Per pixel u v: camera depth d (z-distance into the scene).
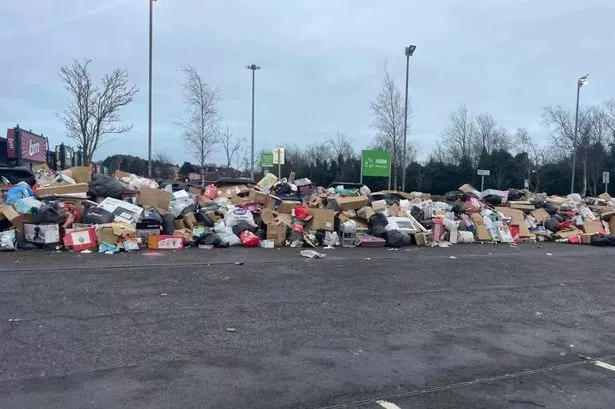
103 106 26.19
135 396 4.34
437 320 7.13
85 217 12.19
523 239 17.80
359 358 5.51
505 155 49.19
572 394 4.82
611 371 5.47
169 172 46.78
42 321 6.23
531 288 9.59
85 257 10.63
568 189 49.59
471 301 8.32
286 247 13.41
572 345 6.32
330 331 6.40
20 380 4.57
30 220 11.66
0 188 13.56
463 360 5.61
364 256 12.43
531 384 5.02
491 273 10.91
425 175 48.47
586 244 17.73
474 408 4.43
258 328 6.38
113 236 11.62
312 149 62.78
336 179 49.94
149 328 6.17
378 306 7.70
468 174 47.72
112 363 5.05
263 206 15.27
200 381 4.71
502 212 18.31
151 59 24.75
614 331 7.03
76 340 5.65
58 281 8.30
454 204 18.22
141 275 9.02
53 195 12.84
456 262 12.11
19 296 7.30
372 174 26.62
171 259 10.78
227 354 5.44
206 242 12.75
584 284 10.23
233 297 7.81
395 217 15.31
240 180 17.69
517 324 7.14
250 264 10.55
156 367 5.00
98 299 7.33
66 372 4.79
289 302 7.68
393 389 4.76
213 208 14.40
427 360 5.55
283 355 5.49
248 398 4.42
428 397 4.61
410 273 10.43
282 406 4.30
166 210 13.57
